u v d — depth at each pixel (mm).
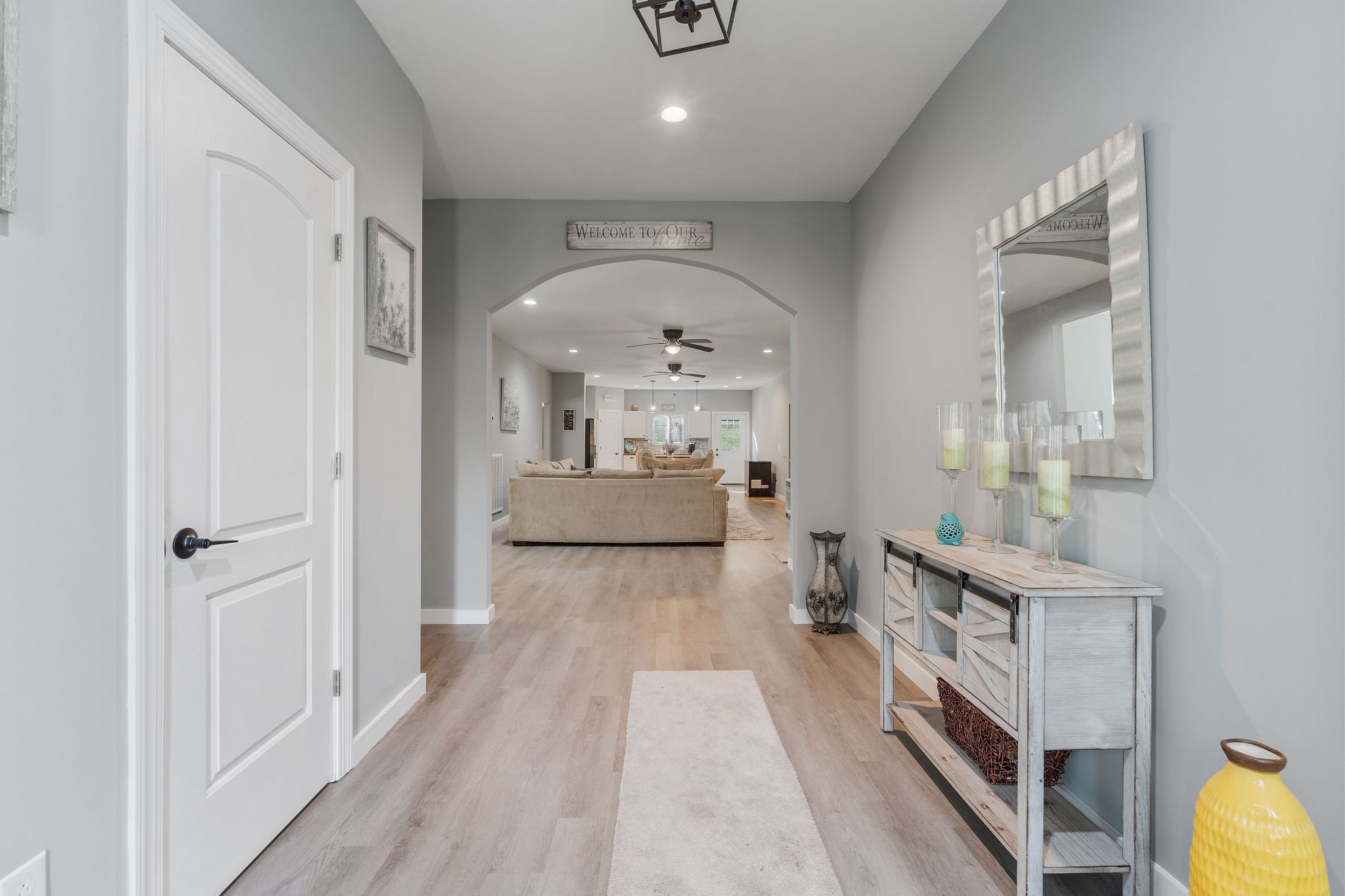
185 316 1353
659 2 1941
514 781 2021
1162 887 1438
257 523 1615
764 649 3377
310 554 1859
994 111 2217
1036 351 1928
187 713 1367
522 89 2660
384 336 2303
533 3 2137
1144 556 1504
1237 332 1258
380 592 2322
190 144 1363
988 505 2270
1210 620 1324
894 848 1694
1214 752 1322
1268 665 1199
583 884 1555
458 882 1558
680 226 3854
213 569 1447
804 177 3543
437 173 3492
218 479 1464
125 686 1206
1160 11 1454
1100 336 1636
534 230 3850
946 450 2115
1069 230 1771
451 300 3855
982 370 2240
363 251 2191
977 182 2340
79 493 1096
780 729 2406
